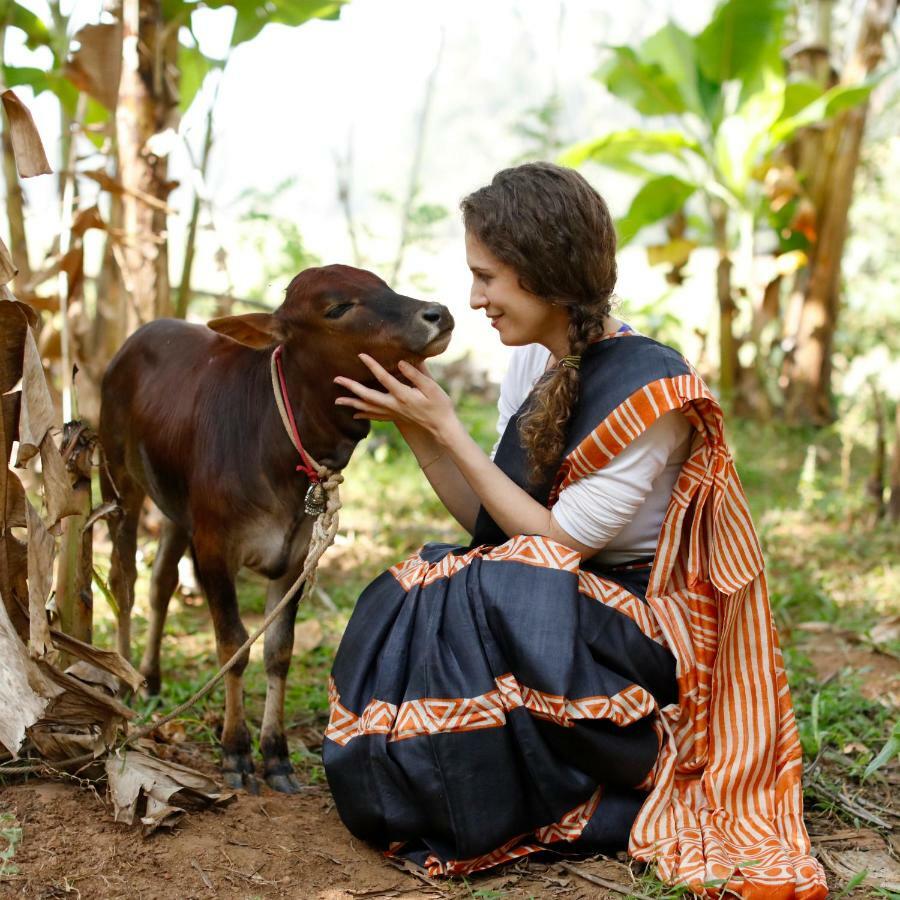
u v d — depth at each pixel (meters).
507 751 2.67
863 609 4.98
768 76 8.59
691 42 8.74
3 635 2.74
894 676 4.11
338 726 2.78
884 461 6.55
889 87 11.73
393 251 12.62
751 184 9.25
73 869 2.55
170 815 2.80
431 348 2.78
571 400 2.80
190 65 6.35
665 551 2.85
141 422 3.46
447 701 2.67
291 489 3.06
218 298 5.23
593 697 2.68
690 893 2.56
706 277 14.40
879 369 11.05
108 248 5.57
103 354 5.68
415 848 2.78
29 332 2.69
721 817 2.76
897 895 2.60
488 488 2.84
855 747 3.46
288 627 3.24
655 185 9.01
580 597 2.80
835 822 3.05
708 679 2.84
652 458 2.79
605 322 2.89
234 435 3.11
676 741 2.84
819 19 9.47
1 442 2.77
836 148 9.23
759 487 7.52
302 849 2.78
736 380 9.65
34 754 2.95
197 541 3.19
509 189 2.76
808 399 9.44
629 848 2.70
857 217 12.30
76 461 3.09
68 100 6.16
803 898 2.47
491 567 2.78
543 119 9.86
